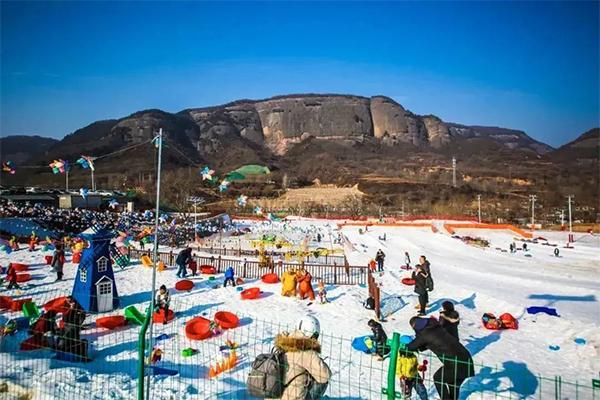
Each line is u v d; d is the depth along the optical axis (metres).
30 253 28.42
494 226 67.50
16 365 9.22
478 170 176.38
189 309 16.75
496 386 10.14
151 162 164.50
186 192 98.06
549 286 24.97
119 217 42.09
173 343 12.48
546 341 13.79
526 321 16.05
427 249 46.56
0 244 29.91
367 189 130.25
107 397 7.98
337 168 192.12
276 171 174.38
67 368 9.18
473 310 18.17
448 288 22.77
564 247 50.25
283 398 5.71
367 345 11.83
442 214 98.88
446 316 9.02
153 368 9.13
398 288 22.28
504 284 26.08
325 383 5.88
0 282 19.20
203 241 47.00
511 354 12.55
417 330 8.48
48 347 10.52
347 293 20.00
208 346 12.30
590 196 115.56
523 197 116.88
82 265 15.98
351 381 9.95
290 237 55.06
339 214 98.56
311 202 113.50
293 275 19.25
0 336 11.45
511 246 46.22
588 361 11.89
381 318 16.28
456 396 7.62
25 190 54.69
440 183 137.38
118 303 16.48
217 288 20.52
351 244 46.75
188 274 23.97
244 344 12.48
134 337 12.91
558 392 9.86
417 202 114.75
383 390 7.46
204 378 9.80
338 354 11.88
